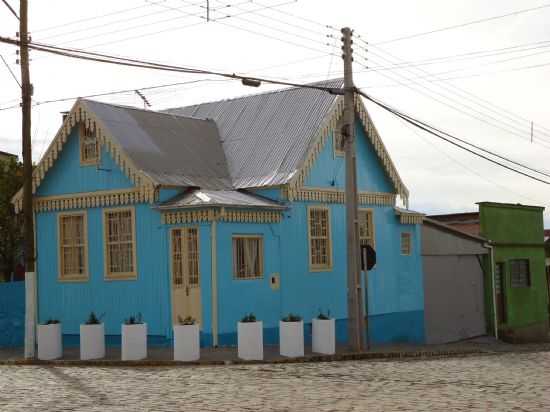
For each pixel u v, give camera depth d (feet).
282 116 93.20
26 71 71.61
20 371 62.13
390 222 99.19
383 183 98.84
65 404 43.39
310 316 86.84
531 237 124.57
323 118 89.45
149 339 80.48
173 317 79.05
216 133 95.40
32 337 71.72
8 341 89.30
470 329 109.29
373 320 94.84
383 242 97.66
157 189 79.56
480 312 111.55
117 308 83.10
